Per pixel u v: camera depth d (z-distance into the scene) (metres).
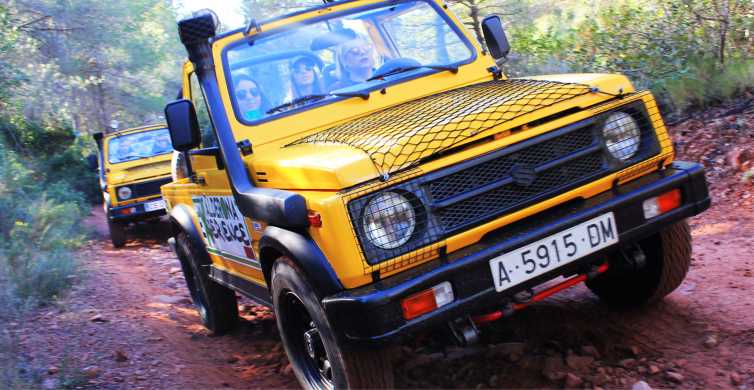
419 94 4.23
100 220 16.14
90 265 8.33
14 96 19.91
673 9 9.47
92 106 28.67
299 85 4.18
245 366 4.64
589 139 3.39
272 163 3.54
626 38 9.68
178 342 5.29
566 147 3.34
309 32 4.30
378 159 3.08
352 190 2.99
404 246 3.02
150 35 30.00
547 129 3.31
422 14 4.62
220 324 5.41
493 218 3.17
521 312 4.58
